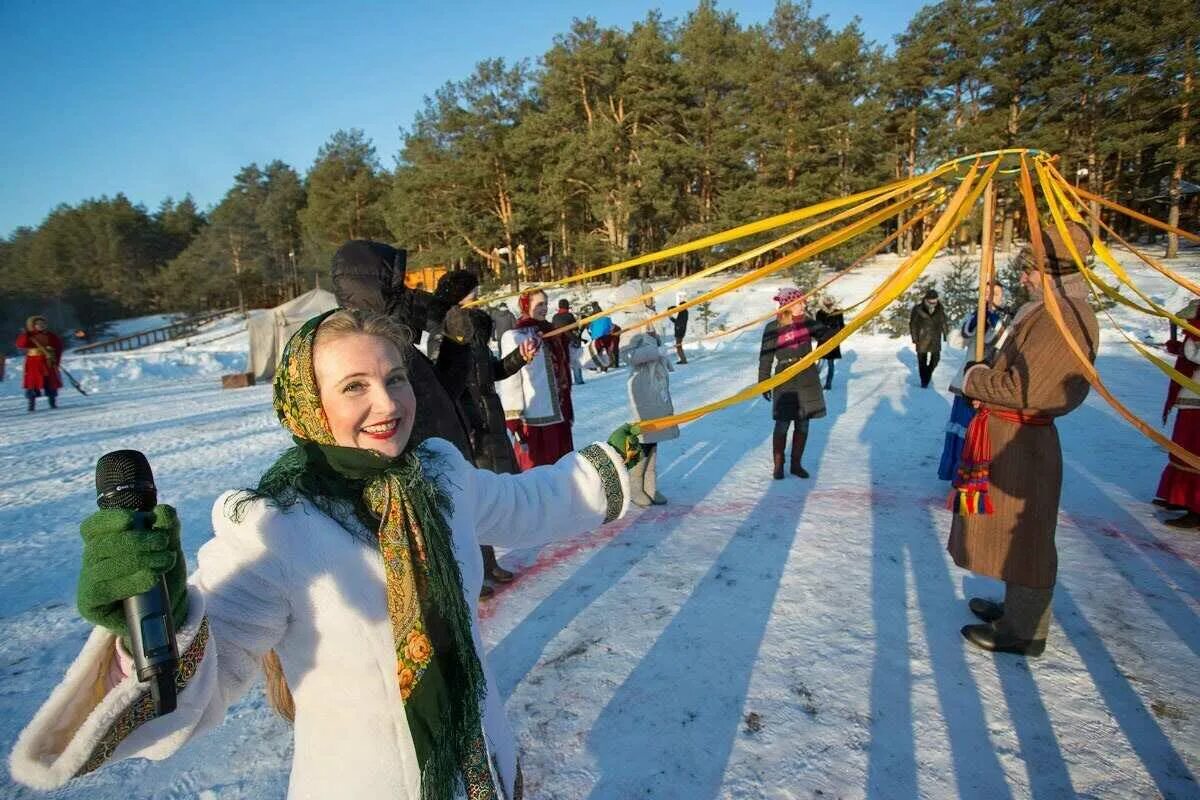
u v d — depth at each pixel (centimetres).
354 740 112
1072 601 353
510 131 3894
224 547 107
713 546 439
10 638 356
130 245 7012
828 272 3094
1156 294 1830
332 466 115
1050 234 278
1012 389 278
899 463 626
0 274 6475
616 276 3634
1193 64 2716
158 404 1312
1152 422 741
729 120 3569
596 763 245
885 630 328
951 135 3378
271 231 6172
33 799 237
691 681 291
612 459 159
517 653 321
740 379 1204
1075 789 226
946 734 254
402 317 264
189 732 92
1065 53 3169
